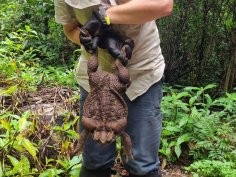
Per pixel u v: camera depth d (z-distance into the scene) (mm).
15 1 6348
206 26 4996
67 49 5555
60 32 5535
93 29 2059
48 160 3291
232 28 4938
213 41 5059
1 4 6762
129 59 2178
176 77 5227
